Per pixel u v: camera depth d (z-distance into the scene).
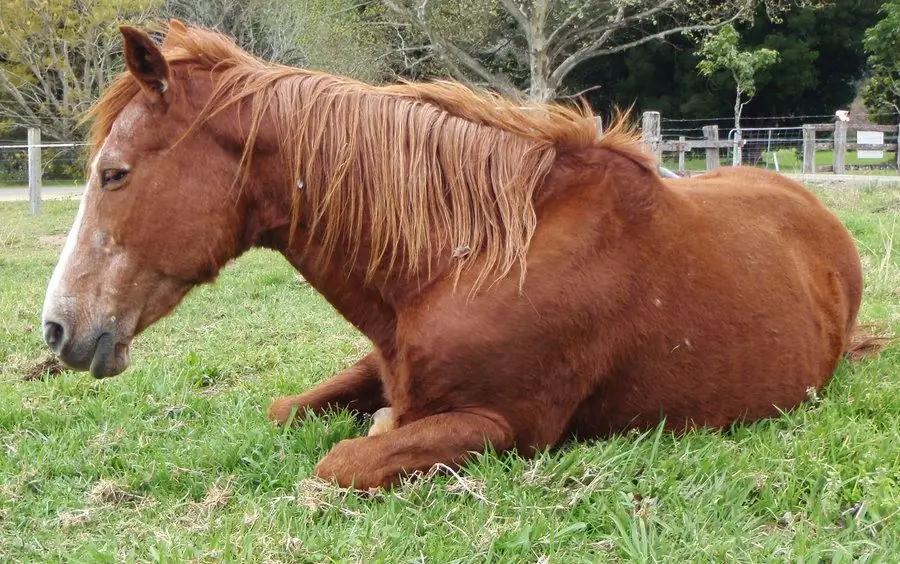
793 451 2.82
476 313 2.72
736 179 4.06
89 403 3.82
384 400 3.56
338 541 2.30
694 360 3.01
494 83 22.67
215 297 7.08
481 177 2.88
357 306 3.03
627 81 32.66
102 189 2.76
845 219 9.91
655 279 2.93
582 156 2.97
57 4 23.36
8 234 12.08
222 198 2.85
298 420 3.36
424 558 2.24
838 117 19.34
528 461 2.81
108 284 2.74
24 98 26.36
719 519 2.44
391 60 23.69
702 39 26.30
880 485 2.51
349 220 2.91
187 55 2.89
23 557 2.37
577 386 2.89
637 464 2.78
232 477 2.83
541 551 2.28
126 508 2.69
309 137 2.90
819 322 3.43
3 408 3.76
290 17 24.70
